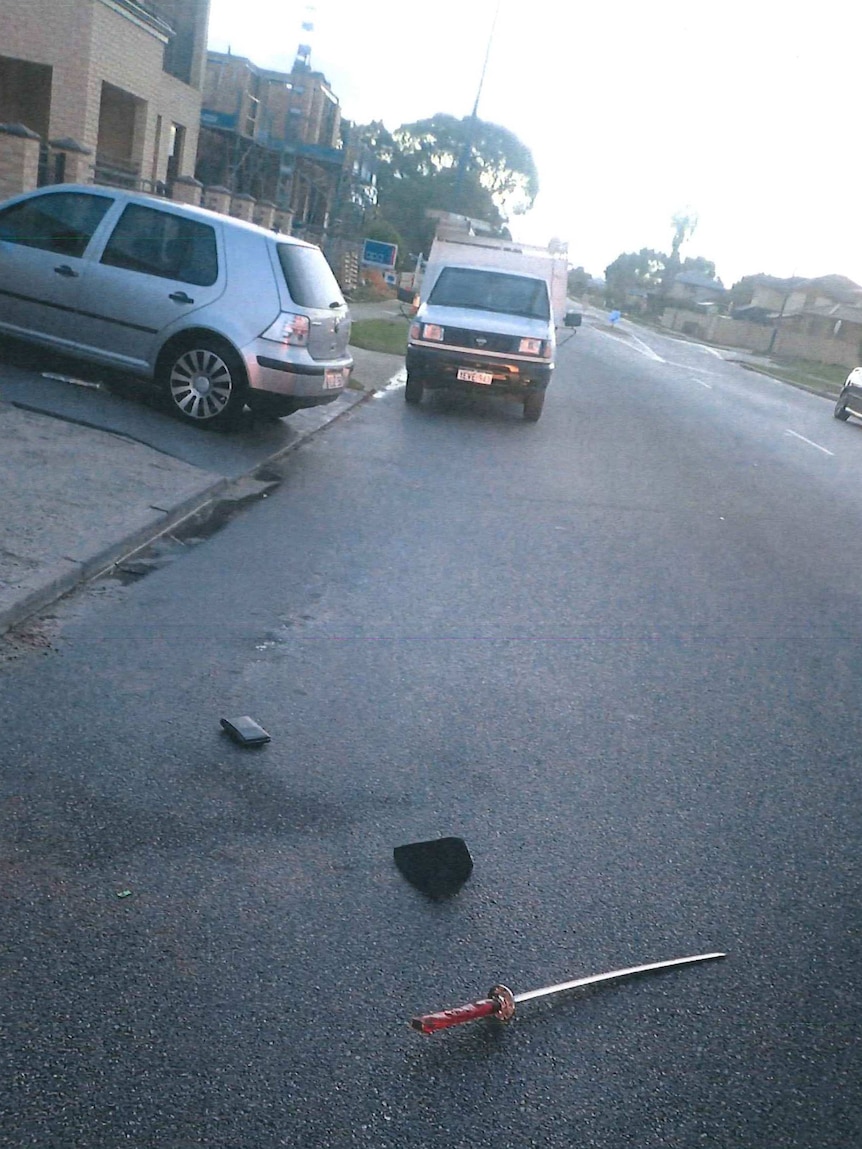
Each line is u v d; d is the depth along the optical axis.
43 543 6.31
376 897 3.69
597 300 139.00
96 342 10.38
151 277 10.17
